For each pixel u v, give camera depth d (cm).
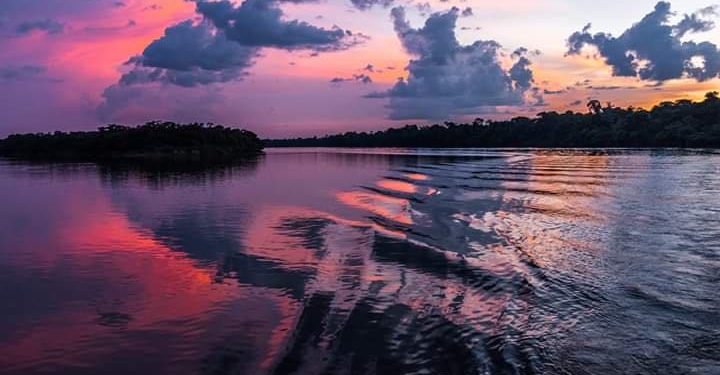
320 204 2527
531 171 5188
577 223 1997
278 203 2555
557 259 1423
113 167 6288
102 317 952
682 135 12900
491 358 809
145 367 759
